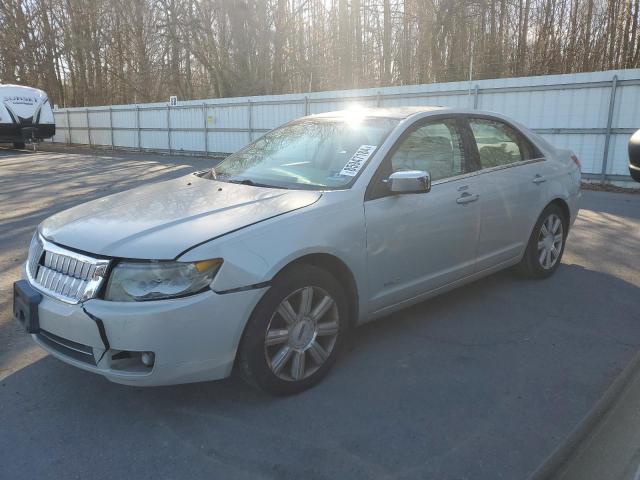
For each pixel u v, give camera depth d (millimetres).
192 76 33344
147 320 2660
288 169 3924
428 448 2713
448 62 21109
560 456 2648
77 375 3463
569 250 6262
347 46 25219
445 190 3979
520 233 4770
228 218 3061
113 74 33375
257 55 25516
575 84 11430
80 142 28047
